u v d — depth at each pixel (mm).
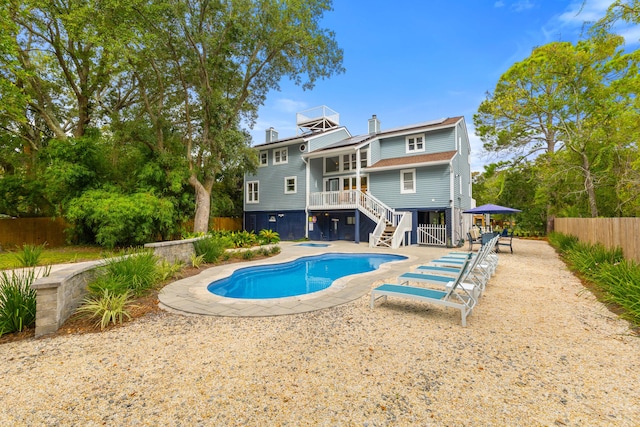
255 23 15078
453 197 16812
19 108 11477
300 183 21734
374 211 18109
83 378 3035
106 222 12227
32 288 4355
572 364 3244
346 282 7305
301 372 3113
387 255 13680
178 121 17438
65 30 12727
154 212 13203
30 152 16125
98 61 14492
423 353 3541
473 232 16469
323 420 2357
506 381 2910
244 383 2908
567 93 15000
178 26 13430
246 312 5129
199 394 2730
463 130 20594
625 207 14297
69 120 17062
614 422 2297
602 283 6246
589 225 10453
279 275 10156
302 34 15000
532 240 20922
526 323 4527
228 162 16516
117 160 15156
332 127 25859
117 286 5426
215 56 15258
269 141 24859
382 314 5023
